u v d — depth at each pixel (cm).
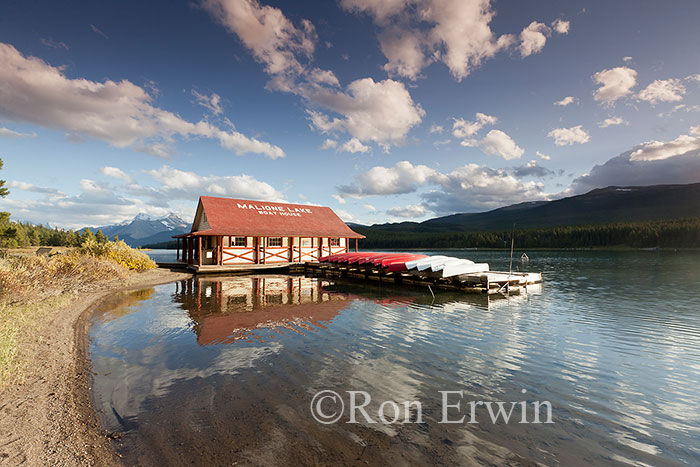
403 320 933
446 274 1541
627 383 525
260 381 520
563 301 1244
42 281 1101
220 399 457
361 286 1664
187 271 2333
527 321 924
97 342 719
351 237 2900
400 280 1823
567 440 370
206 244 2586
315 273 2392
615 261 3475
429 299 1284
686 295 1377
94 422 395
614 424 406
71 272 1330
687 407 449
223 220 2483
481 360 620
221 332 804
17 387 468
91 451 337
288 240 2661
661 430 394
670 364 605
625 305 1162
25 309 869
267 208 2856
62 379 512
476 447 353
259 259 2498
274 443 355
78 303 1119
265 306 1130
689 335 788
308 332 805
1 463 305
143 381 517
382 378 535
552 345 712
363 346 698
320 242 2834
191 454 334
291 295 1374
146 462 322
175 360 611
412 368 577
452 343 721
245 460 325
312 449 344
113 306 1119
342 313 1024
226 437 366
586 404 455
